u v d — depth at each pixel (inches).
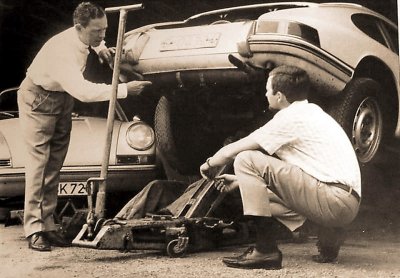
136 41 175.3
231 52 160.7
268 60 157.4
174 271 121.2
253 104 178.9
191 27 173.0
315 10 167.6
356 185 122.2
